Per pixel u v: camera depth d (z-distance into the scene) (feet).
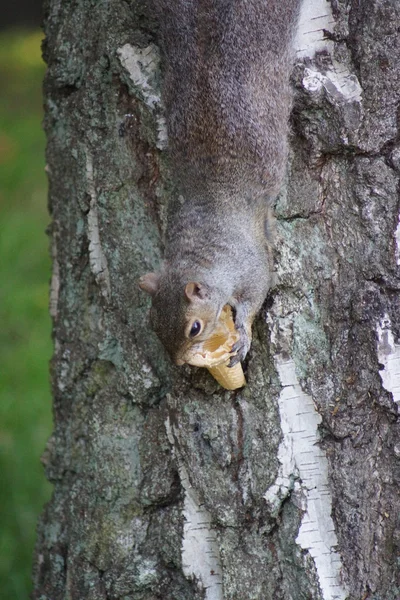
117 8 24.22
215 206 24.76
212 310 23.56
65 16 25.43
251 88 24.41
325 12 22.88
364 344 22.33
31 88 80.07
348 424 22.31
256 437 22.80
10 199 58.44
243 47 24.44
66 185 25.91
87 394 25.40
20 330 45.16
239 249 23.93
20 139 68.08
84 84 24.94
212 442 23.07
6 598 32.55
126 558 24.06
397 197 22.29
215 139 24.61
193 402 23.31
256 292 23.21
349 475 22.27
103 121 24.59
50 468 26.71
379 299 22.30
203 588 23.25
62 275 26.22
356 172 22.50
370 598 22.26
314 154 22.85
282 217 23.30
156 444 23.99
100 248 25.04
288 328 22.82
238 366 22.63
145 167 24.35
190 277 23.81
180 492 23.61
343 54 22.76
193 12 24.59
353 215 22.54
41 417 39.81
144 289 23.50
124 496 24.30
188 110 24.54
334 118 22.49
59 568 26.03
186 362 22.85
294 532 22.39
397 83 22.26
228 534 22.97
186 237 24.53
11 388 41.47
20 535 34.60
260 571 22.71
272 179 24.16
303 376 22.63
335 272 22.65
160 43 24.21
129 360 24.41
